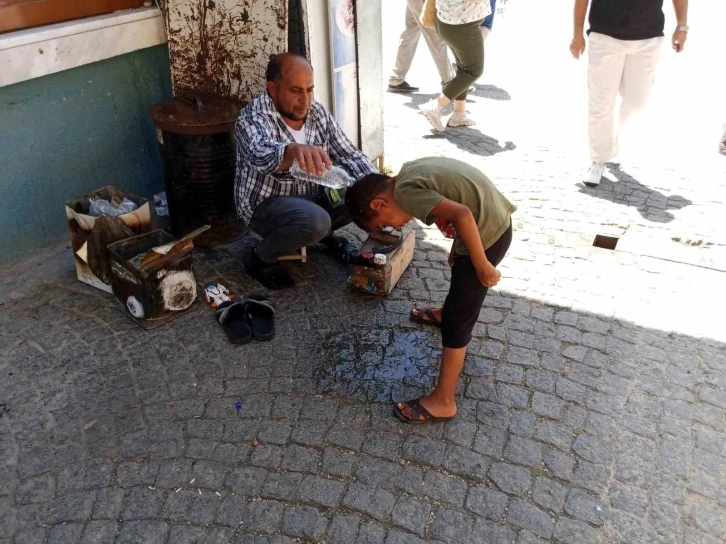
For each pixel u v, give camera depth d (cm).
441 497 221
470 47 497
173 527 209
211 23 350
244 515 213
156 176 412
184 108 346
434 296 328
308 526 210
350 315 312
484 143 524
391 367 280
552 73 720
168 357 281
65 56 326
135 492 220
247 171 323
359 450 238
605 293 331
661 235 383
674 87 678
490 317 311
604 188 443
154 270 285
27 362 275
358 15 395
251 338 293
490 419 253
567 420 253
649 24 388
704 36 913
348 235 384
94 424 246
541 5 1115
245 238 375
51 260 347
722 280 343
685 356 288
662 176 461
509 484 226
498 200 231
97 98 357
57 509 213
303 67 298
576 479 229
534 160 489
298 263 353
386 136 539
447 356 239
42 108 330
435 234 386
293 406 257
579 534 209
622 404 262
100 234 301
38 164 338
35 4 313
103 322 301
